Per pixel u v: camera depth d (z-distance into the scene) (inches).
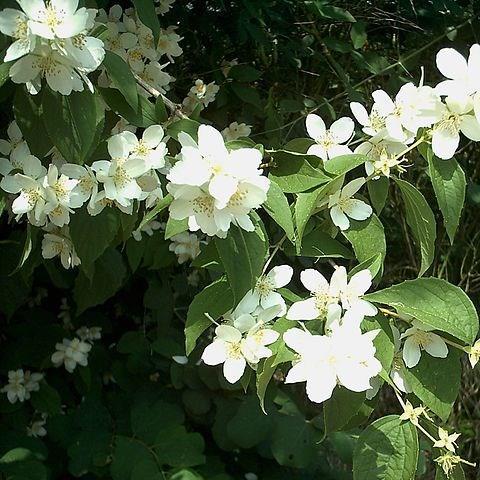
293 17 27.5
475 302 35.3
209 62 27.8
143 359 29.2
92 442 27.0
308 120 16.6
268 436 26.5
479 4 27.7
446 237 34.2
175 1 25.9
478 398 37.0
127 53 20.5
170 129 16.0
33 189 15.7
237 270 13.1
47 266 24.9
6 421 28.0
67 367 28.3
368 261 14.9
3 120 19.5
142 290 32.2
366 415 15.8
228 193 12.4
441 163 14.2
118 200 15.4
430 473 33.6
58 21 12.8
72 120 13.6
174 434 26.0
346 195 15.3
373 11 29.1
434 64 29.9
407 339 14.7
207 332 28.7
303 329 14.4
